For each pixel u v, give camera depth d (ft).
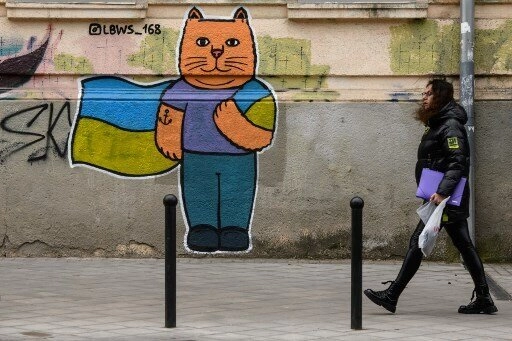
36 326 25.88
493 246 38.45
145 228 38.47
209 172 38.32
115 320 26.81
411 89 38.29
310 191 38.32
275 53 38.40
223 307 29.01
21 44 38.50
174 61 38.37
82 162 38.32
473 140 37.76
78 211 38.42
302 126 38.32
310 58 38.45
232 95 38.32
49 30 38.47
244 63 38.34
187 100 38.27
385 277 35.29
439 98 28.25
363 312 28.71
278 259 38.47
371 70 38.37
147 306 29.04
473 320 27.37
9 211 38.42
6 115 38.27
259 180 38.32
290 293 31.65
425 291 32.63
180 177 38.32
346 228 38.37
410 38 38.34
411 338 24.57
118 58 38.47
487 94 38.32
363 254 38.55
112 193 38.40
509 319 27.58
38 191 38.37
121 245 38.52
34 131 38.32
